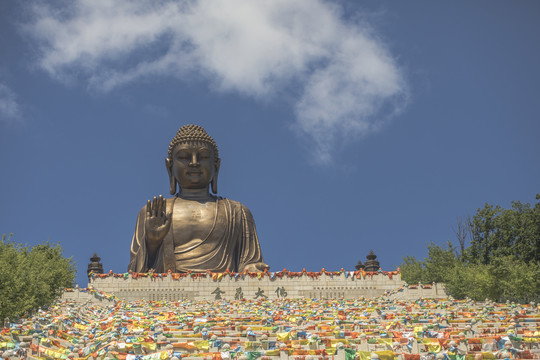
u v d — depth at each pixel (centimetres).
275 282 6512
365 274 6556
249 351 3450
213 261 7350
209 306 5503
